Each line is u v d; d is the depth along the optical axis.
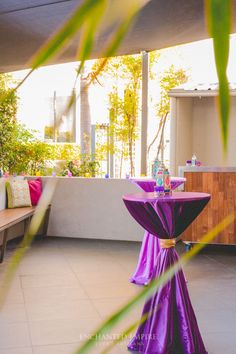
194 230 6.22
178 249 6.51
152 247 4.62
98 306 4.00
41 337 3.30
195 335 2.97
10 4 5.07
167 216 2.93
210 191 6.18
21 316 3.75
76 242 6.90
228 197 6.14
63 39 0.30
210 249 6.57
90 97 9.68
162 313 2.94
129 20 0.29
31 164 8.47
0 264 5.45
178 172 6.40
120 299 4.19
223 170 6.14
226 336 3.33
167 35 6.61
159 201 2.93
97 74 0.44
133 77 9.38
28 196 6.79
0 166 8.24
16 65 7.65
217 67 0.30
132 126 9.58
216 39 0.29
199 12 5.60
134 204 3.03
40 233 7.29
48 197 0.48
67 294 4.36
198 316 3.77
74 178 7.17
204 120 7.61
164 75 9.45
